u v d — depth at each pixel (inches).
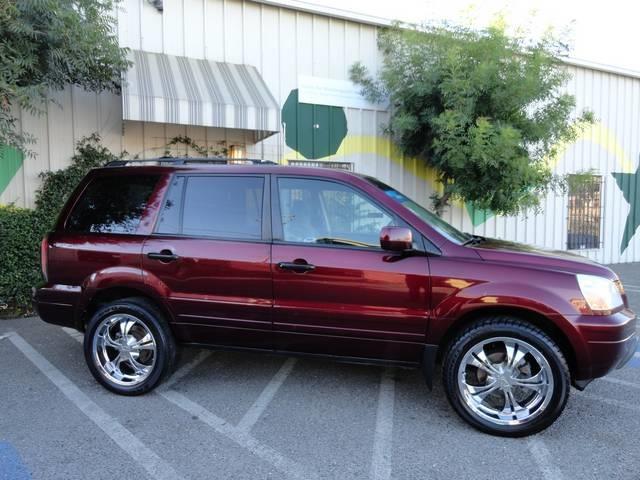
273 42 348.2
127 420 141.9
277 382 171.2
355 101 374.9
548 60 312.8
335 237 145.9
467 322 138.0
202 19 327.9
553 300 128.5
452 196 358.0
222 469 117.0
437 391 164.4
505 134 285.7
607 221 502.6
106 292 161.0
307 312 143.8
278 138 351.6
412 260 137.9
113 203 164.6
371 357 143.8
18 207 279.3
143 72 288.4
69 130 297.3
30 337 222.8
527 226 459.8
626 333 131.2
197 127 327.3
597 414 147.9
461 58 305.6
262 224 150.6
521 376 132.3
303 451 125.3
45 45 227.1
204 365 187.6
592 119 346.0
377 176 386.0
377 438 132.2
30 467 117.0
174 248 153.5
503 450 126.2
